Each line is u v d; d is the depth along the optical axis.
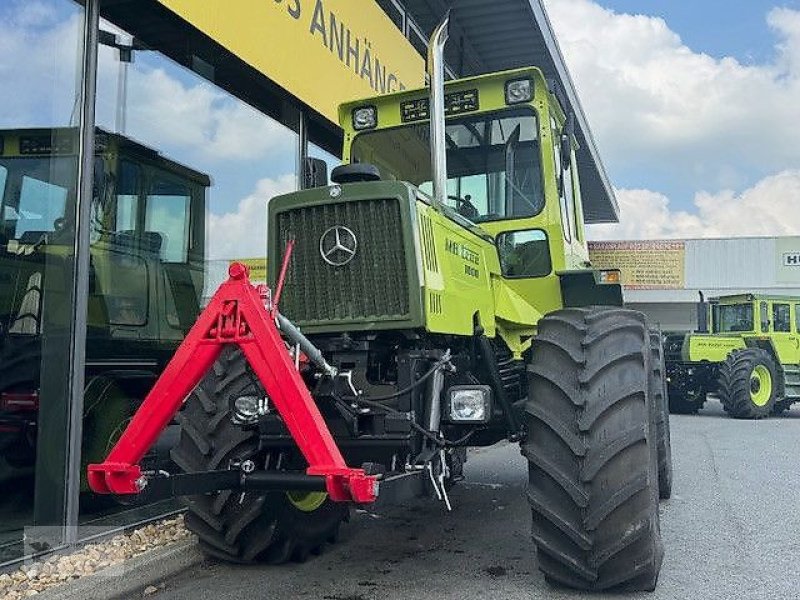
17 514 4.16
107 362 4.76
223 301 2.89
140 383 4.99
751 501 5.81
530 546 4.52
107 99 4.79
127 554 4.05
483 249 4.43
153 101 5.21
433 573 3.98
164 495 2.90
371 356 3.54
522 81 4.83
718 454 8.43
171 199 5.42
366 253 3.49
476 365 4.08
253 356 2.84
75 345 4.25
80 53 4.43
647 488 3.32
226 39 5.21
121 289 4.92
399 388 3.45
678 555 4.34
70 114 4.39
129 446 2.87
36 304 4.31
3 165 4.29
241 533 3.92
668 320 29.47
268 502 3.89
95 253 4.71
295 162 6.74
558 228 4.80
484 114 4.94
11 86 4.20
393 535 4.80
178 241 5.48
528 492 3.43
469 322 3.91
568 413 3.42
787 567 4.10
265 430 3.47
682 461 7.87
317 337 3.59
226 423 3.69
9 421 4.23
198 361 2.88
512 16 9.55
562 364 3.52
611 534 3.31
